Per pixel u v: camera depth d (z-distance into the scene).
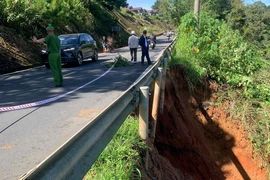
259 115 11.28
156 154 6.11
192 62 12.80
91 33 33.00
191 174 8.91
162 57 9.41
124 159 4.32
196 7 14.30
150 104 8.12
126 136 4.78
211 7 28.08
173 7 38.31
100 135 2.87
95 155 2.63
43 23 22.17
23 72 13.43
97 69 13.78
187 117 10.69
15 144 4.59
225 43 13.07
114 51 28.81
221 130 11.44
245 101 11.88
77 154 2.24
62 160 2.03
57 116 6.19
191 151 9.42
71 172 2.17
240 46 12.84
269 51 16.73
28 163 3.90
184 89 11.88
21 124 5.66
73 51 15.01
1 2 17.66
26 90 9.12
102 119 2.98
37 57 17.52
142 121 4.75
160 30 92.88
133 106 4.36
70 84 9.95
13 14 17.72
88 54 16.91
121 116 3.78
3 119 6.03
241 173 10.42
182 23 14.33
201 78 12.27
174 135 9.05
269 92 11.93
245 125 11.09
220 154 10.94
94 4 40.12
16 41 16.84
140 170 4.48
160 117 8.85
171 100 10.28
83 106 7.00
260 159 10.50
